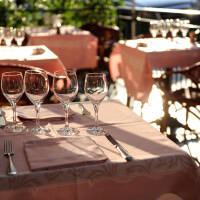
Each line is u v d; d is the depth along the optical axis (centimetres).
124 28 712
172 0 891
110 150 131
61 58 486
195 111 441
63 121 159
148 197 124
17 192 113
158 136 144
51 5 660
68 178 117
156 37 475
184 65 384
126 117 165
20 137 142
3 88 150
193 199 128
